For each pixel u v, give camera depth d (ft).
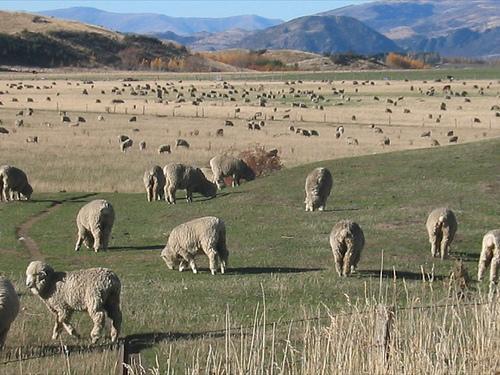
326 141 241.35
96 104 372.17
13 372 49.08
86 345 56.75
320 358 40.75
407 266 87.92
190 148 219.61
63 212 132.67
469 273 84.84
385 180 138.31
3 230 118.32
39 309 68.69
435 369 37.88
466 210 117.39
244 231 112.98
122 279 85.51
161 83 563.89
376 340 39.06
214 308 68.80
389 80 633.20
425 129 279.49
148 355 52.49
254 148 195.31
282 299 71.56
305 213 122.01
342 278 80.43
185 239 87.66
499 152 150.61
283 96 442.50
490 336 40.24
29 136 238.89
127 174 169.78
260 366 41.22
